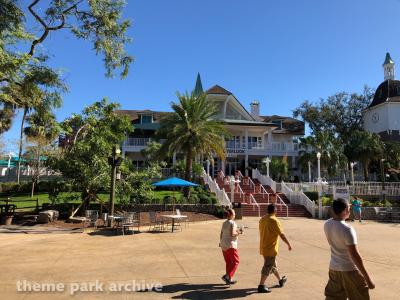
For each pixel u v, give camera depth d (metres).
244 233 16.55
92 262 9.67
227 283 7.39
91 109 23.59
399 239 14.80
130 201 23.28
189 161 30.08
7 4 14.02
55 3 16.09
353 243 4.39
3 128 37.12
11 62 13.40
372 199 31.62
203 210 24.59
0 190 34.50
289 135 54.28
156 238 14.45
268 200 30.12
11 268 8.89
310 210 26.73
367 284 4.34
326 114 59.16
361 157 43.06
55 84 15.52
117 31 17.12
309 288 7.17
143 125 47.12
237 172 40.25
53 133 18.78
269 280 7.82
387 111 54.06
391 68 59.81
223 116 47.62
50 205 21.80
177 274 8.34
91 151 20.28
